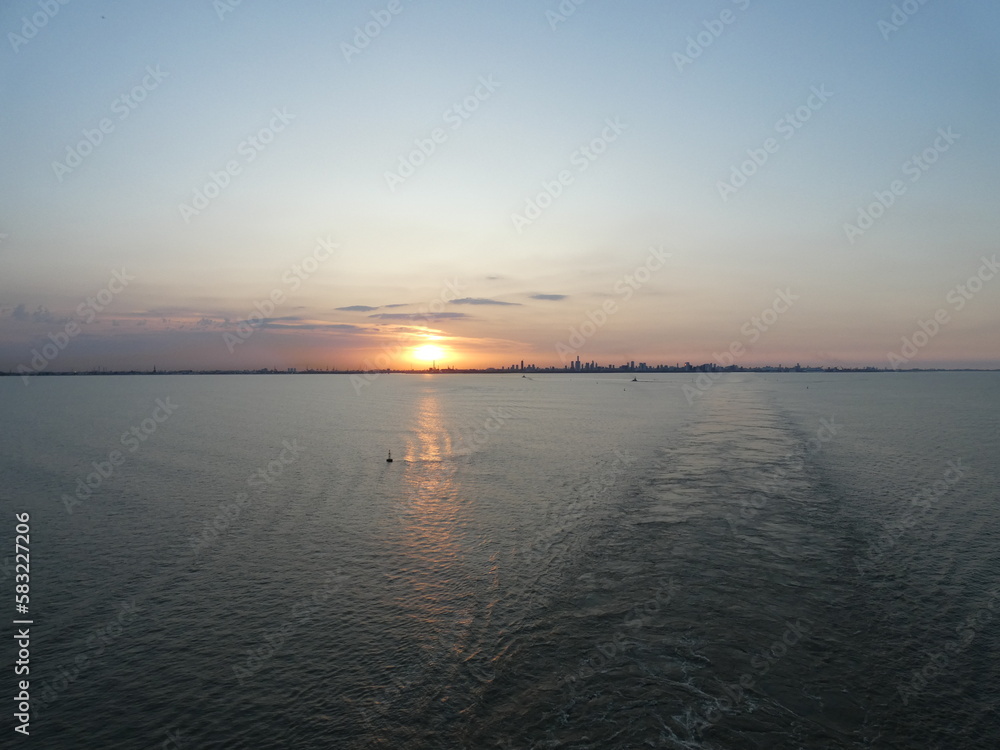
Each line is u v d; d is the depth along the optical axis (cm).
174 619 1991
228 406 12294
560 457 5044
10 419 8969
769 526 2864
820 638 1791
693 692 1530
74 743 1384
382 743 1373
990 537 2680
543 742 1363
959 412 9400
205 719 1468
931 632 1814
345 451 5547
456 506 3391
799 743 1334
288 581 2303
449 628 1902
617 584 2211
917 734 1356
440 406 12025
